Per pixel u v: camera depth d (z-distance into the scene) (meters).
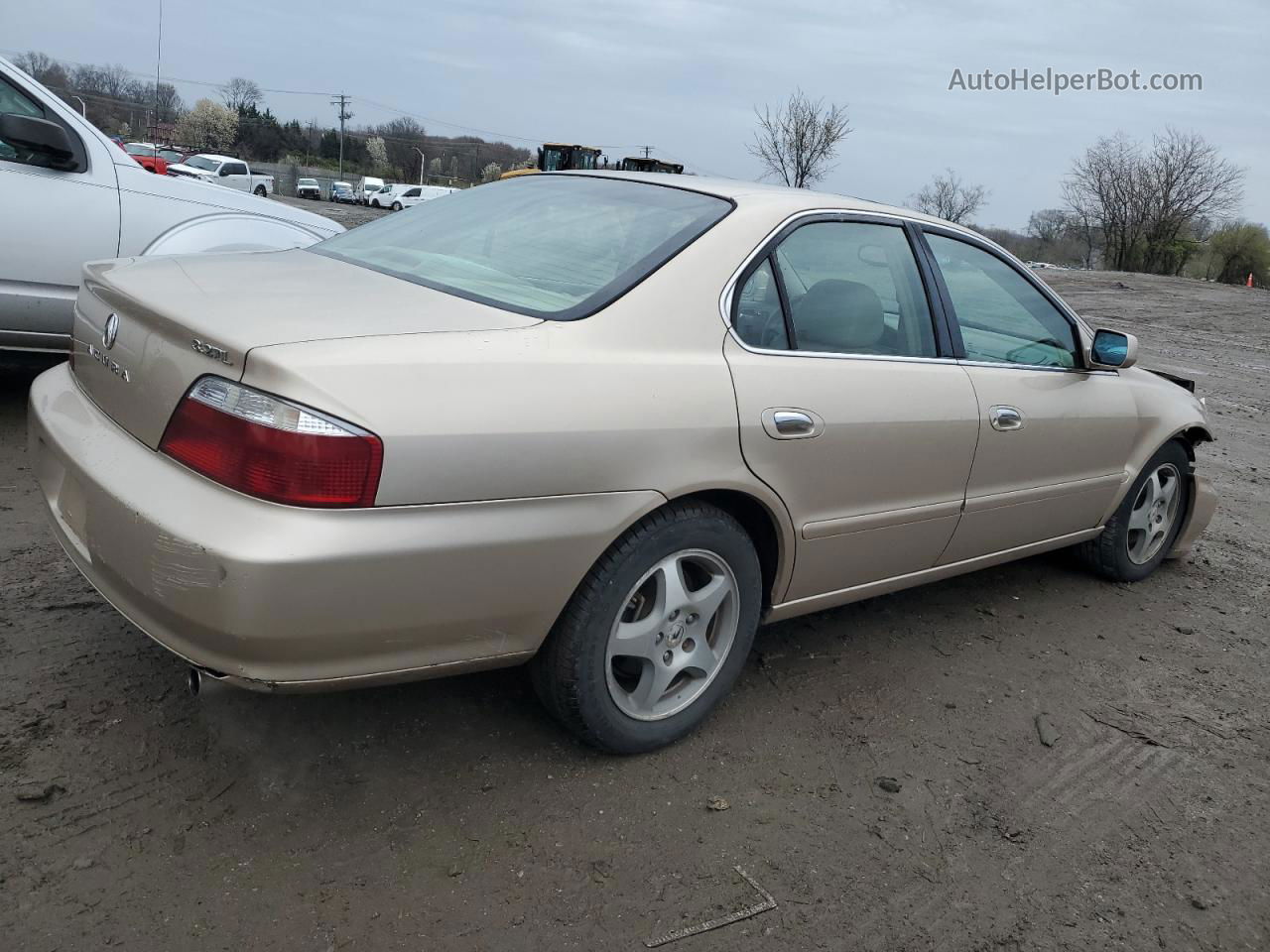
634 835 2.49
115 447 2.33
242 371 2.08
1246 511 6.46
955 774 2.93
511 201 3.27
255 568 1.97
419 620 2.19
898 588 3.48
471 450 2.16
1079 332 4.06
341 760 2.62
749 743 2.95
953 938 2.29
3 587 3.27
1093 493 4.17
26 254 4.62
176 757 2.54
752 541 2.92
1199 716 3.47
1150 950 2.33
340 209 44.28
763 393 2.74
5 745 2.48
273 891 2.17
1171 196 57.19
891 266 3.34
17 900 2.04
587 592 2.47
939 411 3.25
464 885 2.26
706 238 2.80
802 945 2.21
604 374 2.42
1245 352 17.08
